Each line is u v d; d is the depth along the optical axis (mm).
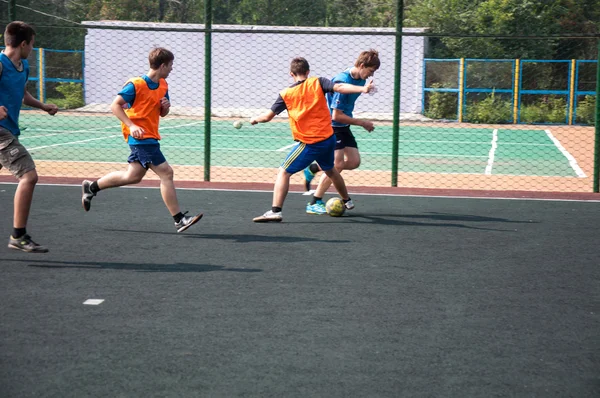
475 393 4488
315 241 8688
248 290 6633
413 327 5691
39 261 7602
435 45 34125
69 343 5238
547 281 7109
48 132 24844
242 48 34031
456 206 11250
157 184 12891
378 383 4609
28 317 5805
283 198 9727
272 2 34125
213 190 12500
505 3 32812
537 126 30766
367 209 10906
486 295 6602
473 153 20656
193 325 5652
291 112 9625
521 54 32875
